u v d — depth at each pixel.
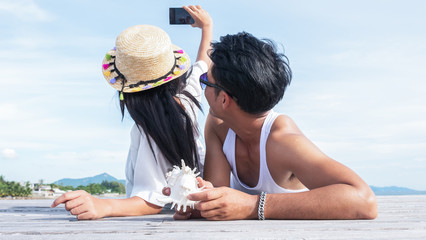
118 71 2.13
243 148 2.13
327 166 1.67
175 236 1.16
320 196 1.57
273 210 1.58
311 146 1.77
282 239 1.10
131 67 2.05
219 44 1.82
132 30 2.17
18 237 1.16
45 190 102.25
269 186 2.03
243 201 1.60
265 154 1.92
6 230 1.32
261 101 1.76
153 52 2.06
